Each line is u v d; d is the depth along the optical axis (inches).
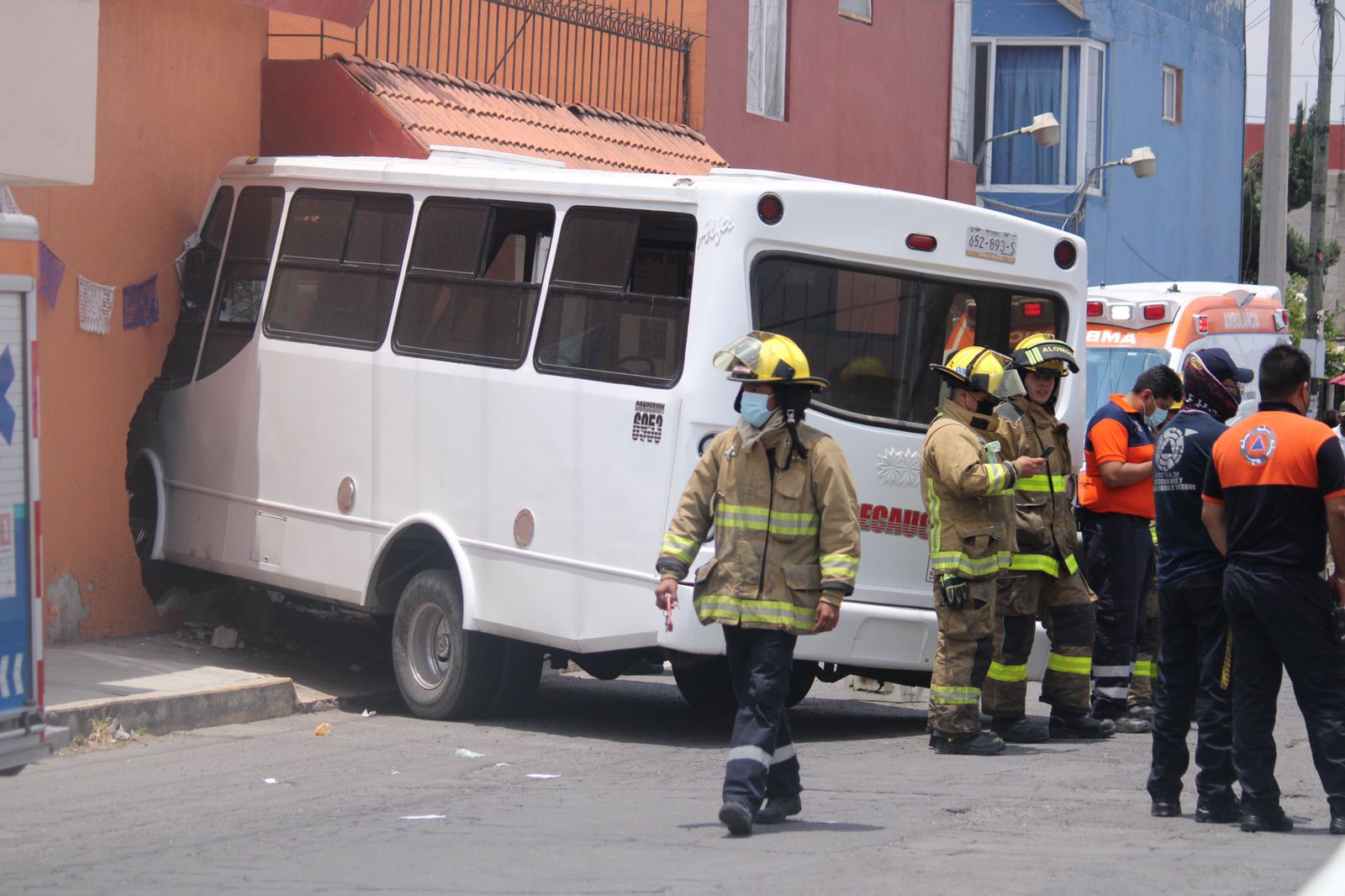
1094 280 2481.5
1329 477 568.7
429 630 893.2
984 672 786.8
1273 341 1523.1
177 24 1023.6
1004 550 775.1
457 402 866.1
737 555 577.9
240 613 1074.7
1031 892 488.1
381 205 931.3
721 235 768.3
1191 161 2787.9
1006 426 786.2
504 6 1336.1
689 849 562.3
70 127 845.8
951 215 838.5
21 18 818.8
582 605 800.9
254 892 513.3
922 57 1873.8
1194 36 2768.2
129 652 967.6
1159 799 624.7
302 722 882.1
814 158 1676.9
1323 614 576.1
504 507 838.5
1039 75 2471.7
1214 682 609.0
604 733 868.0
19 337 578.2
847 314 808.3
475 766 759.1
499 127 1179.9
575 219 829.2
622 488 788.6
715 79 1517.0
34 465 584.1
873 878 509.7
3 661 570.9
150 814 652.7
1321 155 2089.1
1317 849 556.4
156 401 1042.7
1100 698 866.8
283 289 975.0
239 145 1074.1
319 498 934.4
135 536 1059.3
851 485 578.2
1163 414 868.6
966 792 676.1
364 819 636.7
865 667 834.8
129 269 1000.2
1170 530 618.2
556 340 827.4
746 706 582.2
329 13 1090.1
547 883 510.6
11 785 709.9
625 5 1507.1
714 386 762.8
